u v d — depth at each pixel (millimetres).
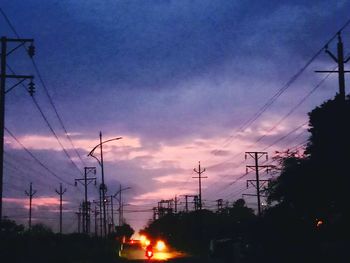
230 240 70875
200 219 104125
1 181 28125
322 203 42562
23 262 39656
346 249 38625
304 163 43938
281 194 45531
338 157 38531
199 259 70750
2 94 28906
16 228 75312
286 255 43781
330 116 39594
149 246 62688
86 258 60781
